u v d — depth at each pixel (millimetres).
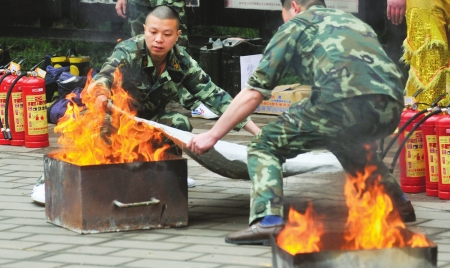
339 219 6379
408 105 7496
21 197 7531
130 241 6078
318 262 4582
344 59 5695
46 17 14383
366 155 6152
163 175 6379
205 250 5836
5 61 12945
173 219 6445
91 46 15641
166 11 6809
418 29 9062
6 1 14484
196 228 6445
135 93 7031
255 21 12805
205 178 8289
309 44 5793
